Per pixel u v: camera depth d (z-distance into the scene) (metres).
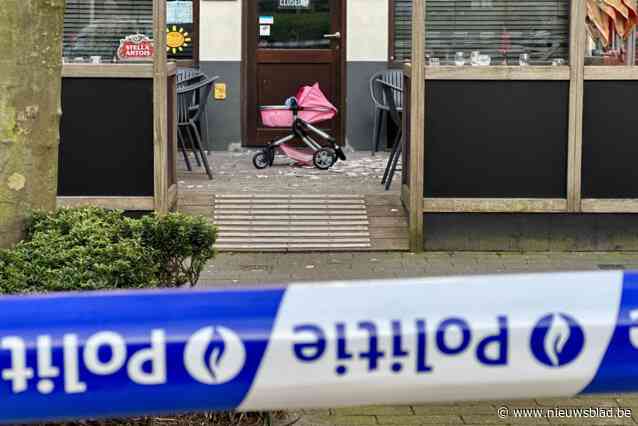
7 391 2.73
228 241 9.40
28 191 5.55
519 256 9.28
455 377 2.89
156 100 9.17
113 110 9.20
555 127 9.27
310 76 12.86
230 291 2.85
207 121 12.84
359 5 12.75
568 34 9.27
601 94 9.26
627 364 2.92
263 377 2.85
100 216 5.91
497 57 9.35
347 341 2.86
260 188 10.27
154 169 9.21
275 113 11.57
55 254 5.29
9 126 5.43
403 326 2.87
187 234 5.84
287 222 9.60
